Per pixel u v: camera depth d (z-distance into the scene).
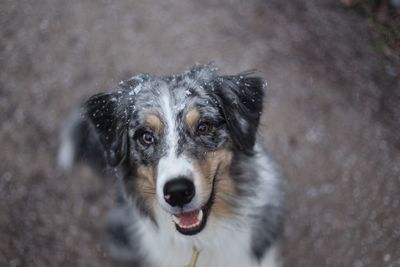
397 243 0.95
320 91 1.12
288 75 1.15
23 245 1.05
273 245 0.93
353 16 1.18
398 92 1.08
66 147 1.02
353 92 1.10
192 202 0.73
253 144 0.82
